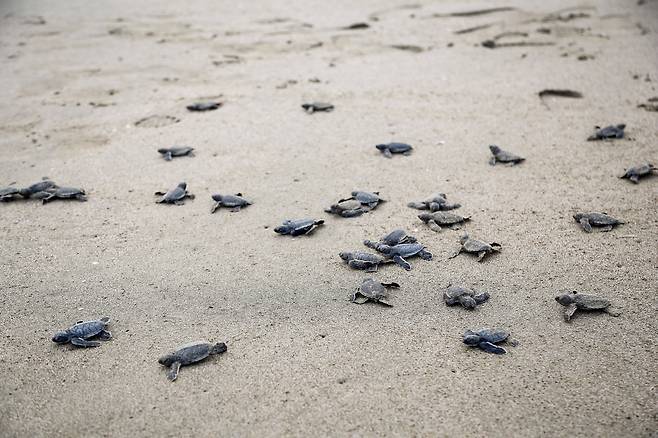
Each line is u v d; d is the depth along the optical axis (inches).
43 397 47.3
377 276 53.6
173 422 45.9
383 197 60.9
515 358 48.3
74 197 62.4
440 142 68.0
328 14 117.6
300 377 47.7
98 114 75.8
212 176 64.6
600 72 80.3
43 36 107.8
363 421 45.6
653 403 45.8
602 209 58.3
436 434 44.9
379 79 81.7
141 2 136.9
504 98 75.4
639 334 49.1
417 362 48.3
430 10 116.1
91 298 52.9
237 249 56.3
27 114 76.3
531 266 53.8
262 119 73.4
